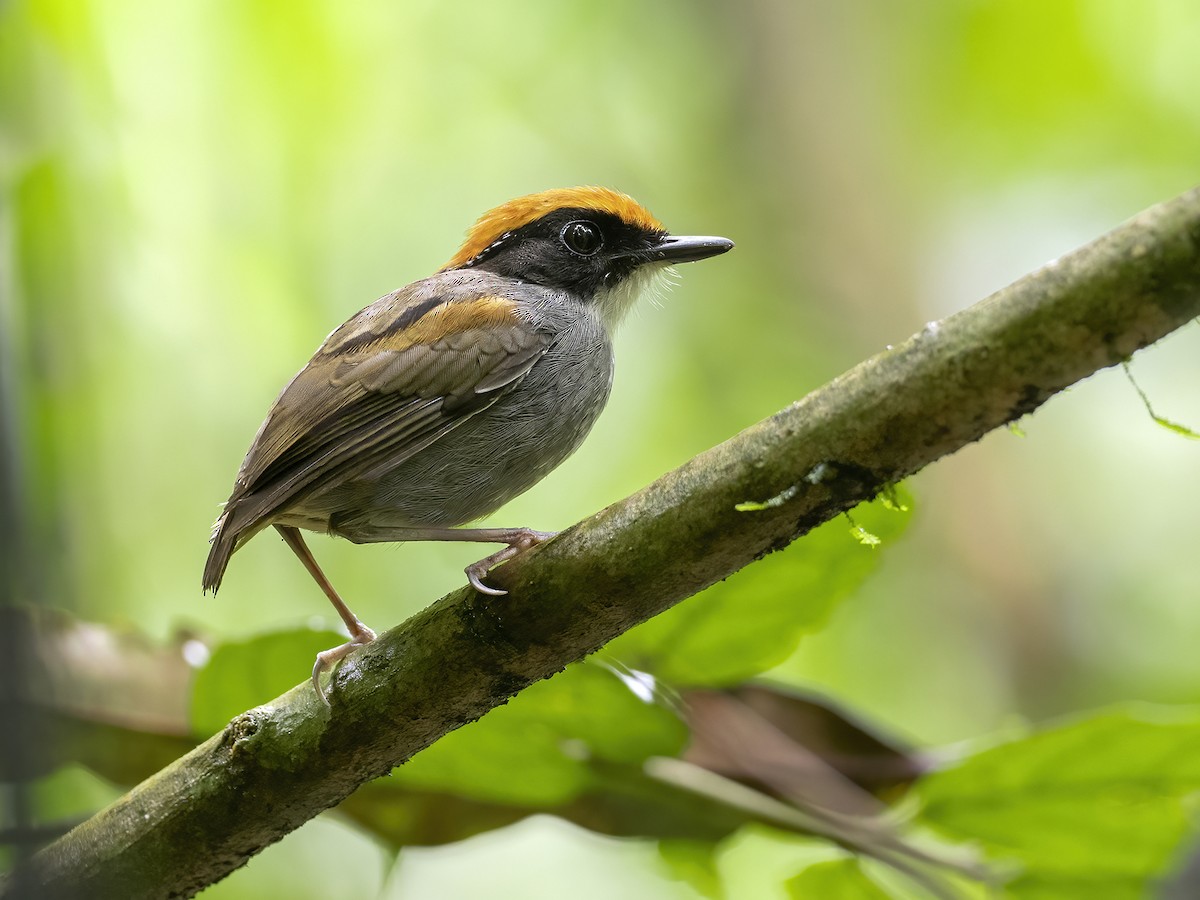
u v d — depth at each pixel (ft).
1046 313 16.43
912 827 23.88
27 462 19.12
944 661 46.19
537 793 24.48
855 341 52.42
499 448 27.81
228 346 43.62
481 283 29.99
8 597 17.44
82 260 37.14
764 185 54.44
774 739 24.95
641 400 49.08
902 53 55.93
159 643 27.53
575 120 52.95
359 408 26.53
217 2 45.68
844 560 21.72
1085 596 47.50
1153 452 49.57
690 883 25.85
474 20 51.21
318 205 46.62
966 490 48.21
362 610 42.75
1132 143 54.19
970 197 55.21
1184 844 25.09
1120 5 54.03
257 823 20.35
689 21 54.95
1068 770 22.27
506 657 19.43
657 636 22.75
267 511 25.20
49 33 37.06
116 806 20.61
